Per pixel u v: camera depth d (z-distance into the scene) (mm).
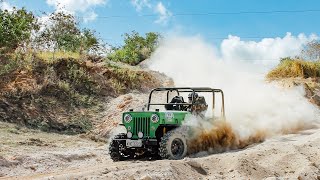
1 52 20062
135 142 10359
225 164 9328
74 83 20453
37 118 16672
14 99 17234
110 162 10539
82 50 26734
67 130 16688
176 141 10297
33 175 8602
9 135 13891
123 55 36312
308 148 10742
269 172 9125
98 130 16859
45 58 21250
